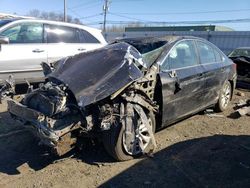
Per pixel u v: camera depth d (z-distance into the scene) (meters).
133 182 3.53
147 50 4.70
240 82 9.87
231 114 6.27
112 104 3.79
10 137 4.66
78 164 3.90
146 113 4.19
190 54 5.17
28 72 6.77
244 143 4.76
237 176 3.72
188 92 4.88
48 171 3.73
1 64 6.33
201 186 3.49
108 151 3.91
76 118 3.59
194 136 4.98
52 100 3.61
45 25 7.14
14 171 3.71
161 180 3.58
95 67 4.00
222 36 25.84
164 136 4.89
